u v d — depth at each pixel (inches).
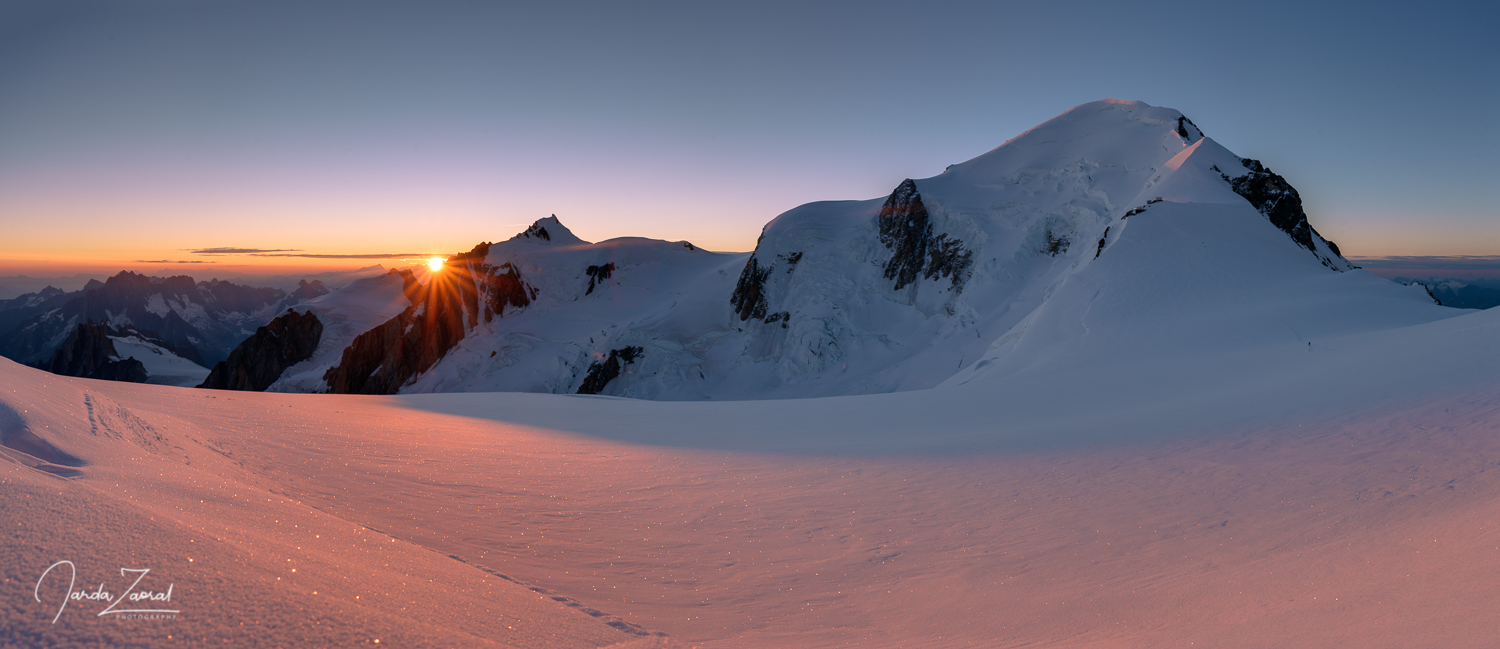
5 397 227.3
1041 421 790.5
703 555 323.9
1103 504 394.9
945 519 384.5
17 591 87.0
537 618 158.4
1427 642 160.4
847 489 467.8
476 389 4483.3
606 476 504.7
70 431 236.4
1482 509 276.8
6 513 109.6
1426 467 383.6
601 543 334.0
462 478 458.3
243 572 115.3
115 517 121.1
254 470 379.6
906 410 984.3
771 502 430.6
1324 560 255.1
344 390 5369.1
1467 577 200.8
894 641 212.8
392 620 116.6
